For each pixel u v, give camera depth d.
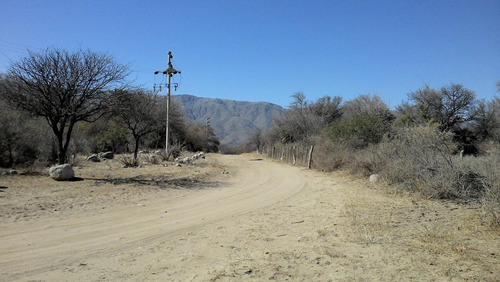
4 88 14.52
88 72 14.62
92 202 10.34
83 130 32.50
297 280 4.41
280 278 4.49
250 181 17.20
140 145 41.59
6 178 13.99
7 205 9.34
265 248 6.04
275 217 8.84
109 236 6.96
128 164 21.80
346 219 8.06
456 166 10.27
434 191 10.10
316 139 29.42
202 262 5.35
